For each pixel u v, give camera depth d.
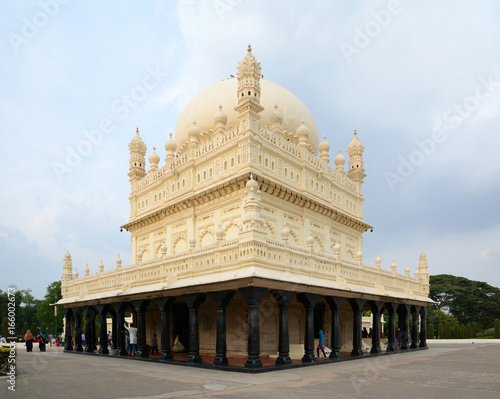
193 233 22.53
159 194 26.69
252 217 14.37
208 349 20.61
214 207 21.66
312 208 23.59
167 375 13.07
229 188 20.47
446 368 15.18
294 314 20.92
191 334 15.88
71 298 25.69
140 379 12.23
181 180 24.47
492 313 66.94
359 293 18.98
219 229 15.99
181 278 17.02
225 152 21.52
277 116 23.23
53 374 13.73
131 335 20.75
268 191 20.59
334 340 17.56
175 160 25.42
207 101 27.50
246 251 14.20
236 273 13.90
